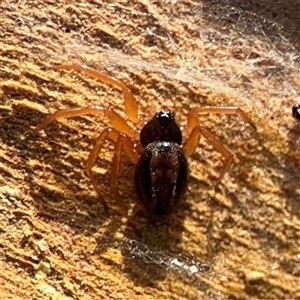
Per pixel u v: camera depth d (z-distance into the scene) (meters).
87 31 0.05
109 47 0.05
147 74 0.05
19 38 0.05
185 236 0.05
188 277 0.05
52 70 0.05
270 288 0.05
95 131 0.05
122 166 0.05
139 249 0.05
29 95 0.05
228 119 0.05
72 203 0.05
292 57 0.05
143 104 0.05
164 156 0.05
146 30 0.05
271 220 0.05
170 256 0.05
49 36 0.05
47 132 0.05
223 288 0.05
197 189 0.05
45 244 0.05
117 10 0.05
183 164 0.05
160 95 0.05
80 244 0.05
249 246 0.05
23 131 0.05
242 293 0.05
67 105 0.05
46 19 0.05
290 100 0.05
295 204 0.05
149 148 0.05
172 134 0.05
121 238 0.05
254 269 0.05
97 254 0.05
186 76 0.05
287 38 0.05
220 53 0.05
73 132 0.05
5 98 0.05
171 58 0.05
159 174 0.05
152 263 0.05
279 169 0.05
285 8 0.05
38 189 0.05
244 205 0.05
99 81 0.05
